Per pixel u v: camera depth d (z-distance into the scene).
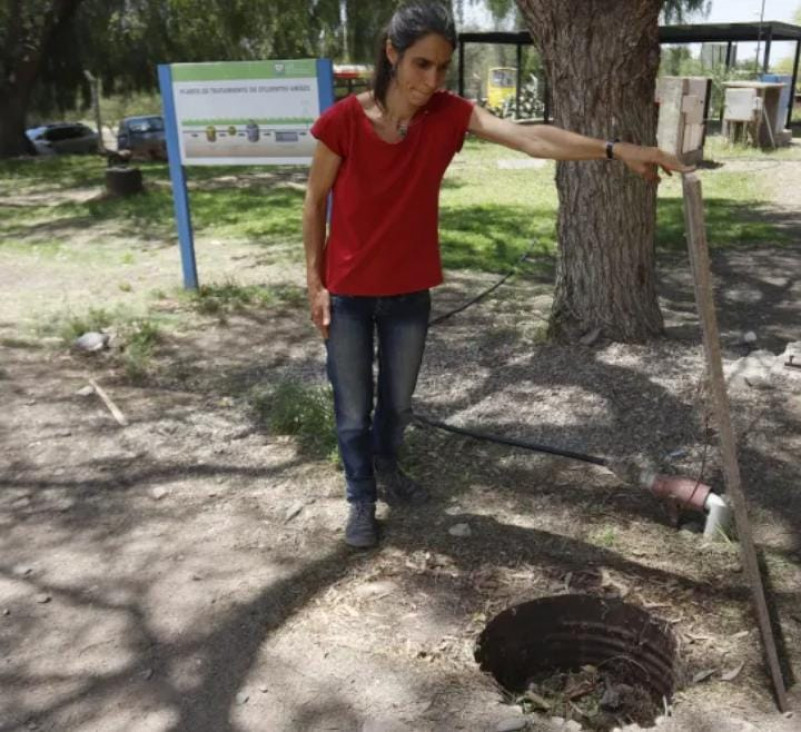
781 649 2.77
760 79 20.97
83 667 2.83
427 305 3.22
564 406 4.67
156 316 6.71
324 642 2.89
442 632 2.91
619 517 3.59
